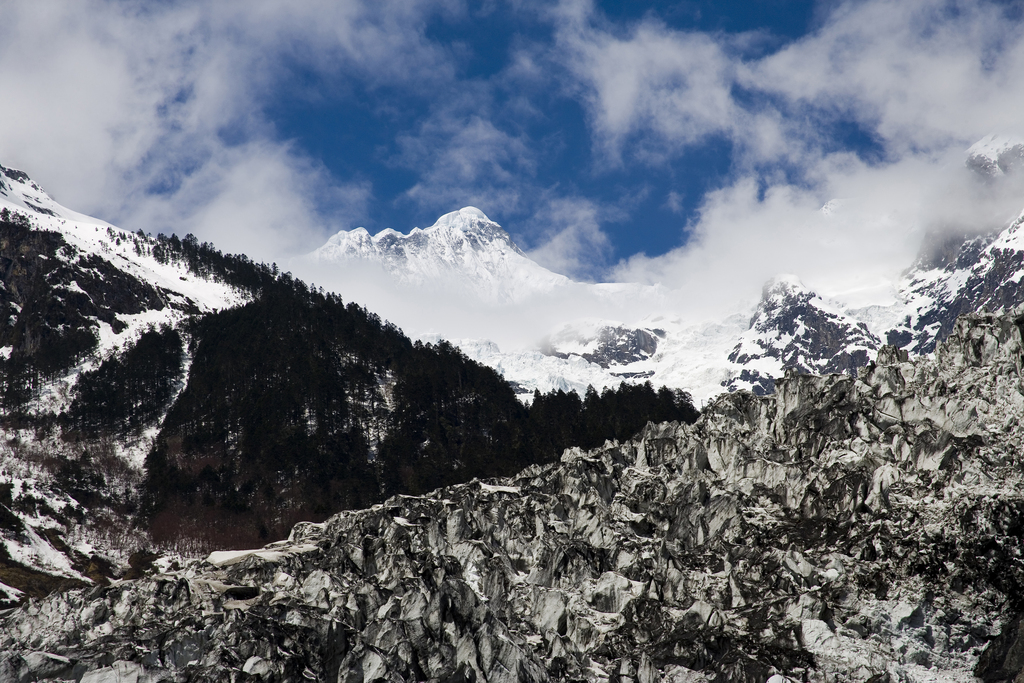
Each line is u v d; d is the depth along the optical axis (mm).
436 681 55469
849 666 58438
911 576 66625
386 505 87312
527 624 67875
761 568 71312
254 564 66188
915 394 87375
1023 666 57156
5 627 62375
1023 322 87125
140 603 61000
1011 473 72375
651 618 67312
